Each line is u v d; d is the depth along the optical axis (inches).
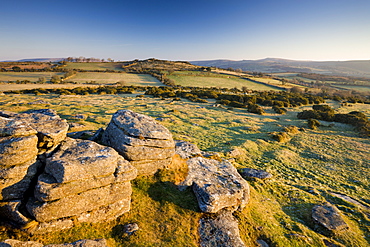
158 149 489.7
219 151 882.8
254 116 1934.1
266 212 490.9
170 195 448.5
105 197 365.4
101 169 361.4
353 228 467.5
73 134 585.6
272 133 1240.2
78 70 5964.6
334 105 2942.9
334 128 1531.7
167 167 514.6
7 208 310.7
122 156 449.1
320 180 731.4
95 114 1428.4
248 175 678.5
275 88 5083.7
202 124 1430.9
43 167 365.1
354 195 639.8
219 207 422.3
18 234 302.7
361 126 1491.1
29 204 315.3
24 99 2033.7
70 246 289.3
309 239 416.8
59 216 324.2
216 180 500.4
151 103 2234.3
